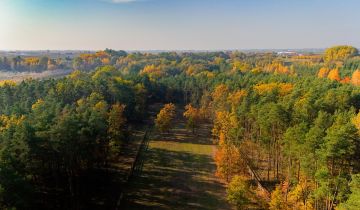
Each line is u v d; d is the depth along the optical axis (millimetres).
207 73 170250
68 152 51406
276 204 48594
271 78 124438
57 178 55438
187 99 150375
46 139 48625
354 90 89438
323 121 55906
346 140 43656
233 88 118938
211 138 103500
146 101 137250
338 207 40219
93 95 92625
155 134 105938
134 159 81062
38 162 49094
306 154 48531
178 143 97688
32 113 71312
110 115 74125
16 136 47750
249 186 59562
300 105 71875
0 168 38000
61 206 52594
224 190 65125
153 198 60844
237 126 74375
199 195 62719
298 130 52594
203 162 81688
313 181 48594
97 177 67062
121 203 58125
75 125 53531
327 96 80812
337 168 47750
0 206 36375
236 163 66188
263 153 75562
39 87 99250
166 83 156750
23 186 39750
